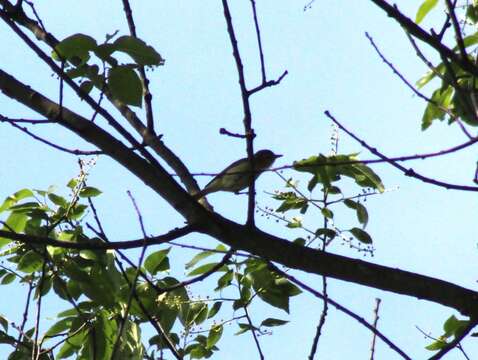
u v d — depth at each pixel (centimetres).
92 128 845
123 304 943
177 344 1011
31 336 981
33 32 933
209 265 997
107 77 771
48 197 982
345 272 874
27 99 853
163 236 847
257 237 872
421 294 873
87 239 952
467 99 809
